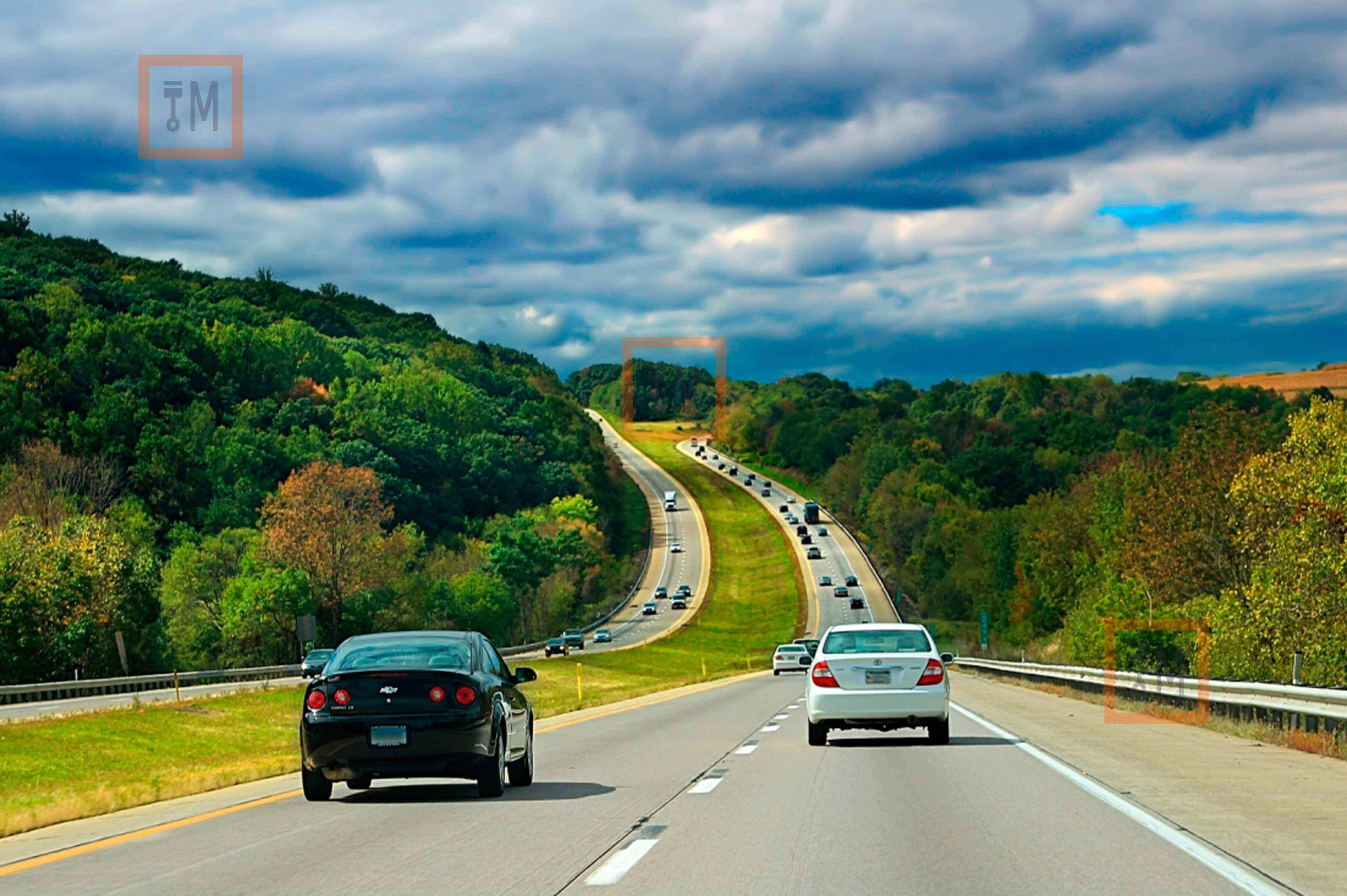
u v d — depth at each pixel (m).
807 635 146.25
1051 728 26.94
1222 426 67.88
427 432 197.88
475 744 15.62
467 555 150.88
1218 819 13.05
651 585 182.38
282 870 10.84
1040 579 113.31
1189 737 24.36
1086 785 16.19
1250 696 25.34
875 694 22.42
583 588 177.25
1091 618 69.12
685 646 137.25
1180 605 65.06
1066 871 10.18
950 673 84.88
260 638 104.50
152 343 189.12
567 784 17.47
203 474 155.62
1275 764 18.73
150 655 95.44
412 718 15.58
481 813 14.48
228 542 114.00
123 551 88.44
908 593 171.75
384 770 15.73
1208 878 9.88
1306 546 40.97
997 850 11.23
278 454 166.62
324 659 71.19
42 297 183.88
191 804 16.72
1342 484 40.34
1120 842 11.61
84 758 33.50
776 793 15.80
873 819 13.27
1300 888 9.45
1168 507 65.69
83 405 159.50
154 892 9.95
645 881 9.95
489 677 16.61
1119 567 73.88
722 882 9.85
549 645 121.75
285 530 104.44
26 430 143.75
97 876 10.79
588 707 42.88
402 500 174.25
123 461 148.12
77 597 82.62
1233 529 60.66
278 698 50.31
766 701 42.88
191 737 39.03
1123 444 188.12
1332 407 41.84
